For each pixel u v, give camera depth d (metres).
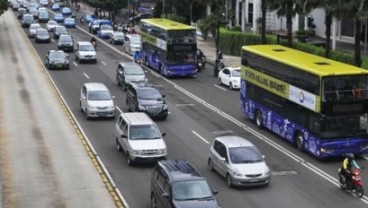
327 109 52.19
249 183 45.72
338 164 53.03
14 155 53.72
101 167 50.62
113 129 64.06
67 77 96.31
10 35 155.62
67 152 55.00
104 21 167.12
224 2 133.25
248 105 68.31
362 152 53.91
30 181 46.69
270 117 62.69
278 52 64.38
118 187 45.72
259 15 140.62
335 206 42.78
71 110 72.94
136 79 85.12
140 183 46.72
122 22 179.88
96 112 67.50
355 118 53.00
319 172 50.66
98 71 102.75
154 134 52.41
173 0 158.62
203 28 129.50
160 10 170.12
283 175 49.62
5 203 41.72
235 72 89.69
